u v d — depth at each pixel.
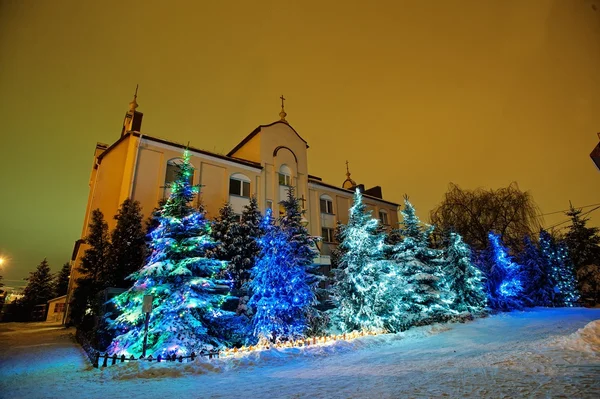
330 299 17.66
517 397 5.00
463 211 30.36
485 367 7.46
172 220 13.23
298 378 8.20
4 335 19.58
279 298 14.52
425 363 8.85
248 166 26.23
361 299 16.20
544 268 29.48
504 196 29.88
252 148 28.64
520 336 12.64
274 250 15.18
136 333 11.76
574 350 8.24
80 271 20.34
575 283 31.48
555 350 8.57
